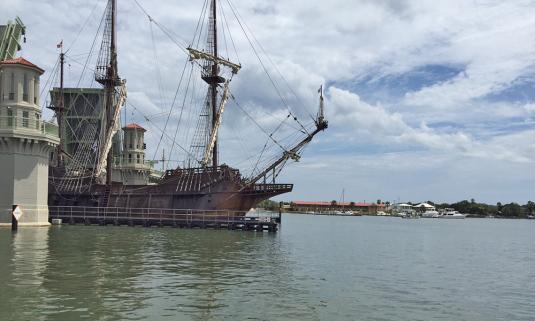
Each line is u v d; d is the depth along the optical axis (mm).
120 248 38500
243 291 23000
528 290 28375
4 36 68750
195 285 23922
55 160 84438
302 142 68250
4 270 26094
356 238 71938
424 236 88312
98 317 17344
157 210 69750
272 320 18109
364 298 23125
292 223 126312
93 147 100125
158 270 28047
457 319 20266
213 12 79938
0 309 17984
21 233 49438
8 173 56938
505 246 69000
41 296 20141
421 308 21828
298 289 24359
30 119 57875
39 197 59312
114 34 78938
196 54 76500
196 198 68688
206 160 76625
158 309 18875
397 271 34062
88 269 27219
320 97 68125
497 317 21016
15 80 57875
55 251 34875
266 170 68812
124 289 22250
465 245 68188
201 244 43781
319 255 41281
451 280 31312
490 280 32281
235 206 68625
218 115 78375
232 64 81375
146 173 111375
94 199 72312
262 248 43250
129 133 109625
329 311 20016
